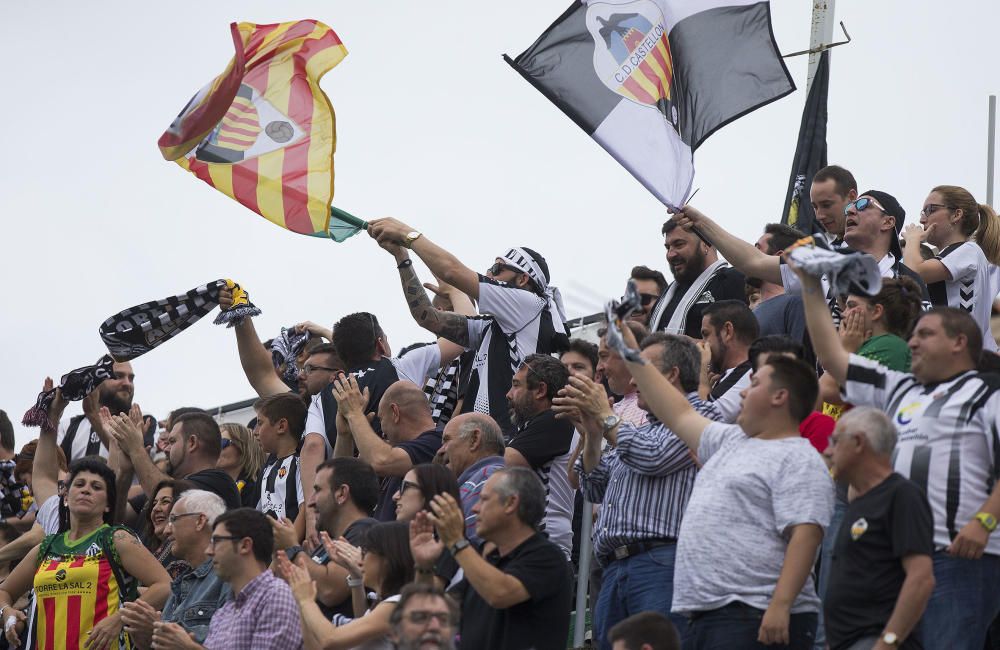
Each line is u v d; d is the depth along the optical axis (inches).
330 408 1430.9
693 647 936.3
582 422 1141.7
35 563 1407.5
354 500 1186.0
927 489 946.1
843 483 996.6
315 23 1486.2
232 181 1459.2
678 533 1050.7
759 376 955.3
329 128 1473.9
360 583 1093.8
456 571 1045.8
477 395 1396.4
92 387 1567.4
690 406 1010.1
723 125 1355.8
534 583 989.2
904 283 1092.5
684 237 1459.2
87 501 1344.7
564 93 1353.3
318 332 1702.8
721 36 1365.7
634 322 1295.5
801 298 1299.2
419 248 1398.9
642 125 1347.2
